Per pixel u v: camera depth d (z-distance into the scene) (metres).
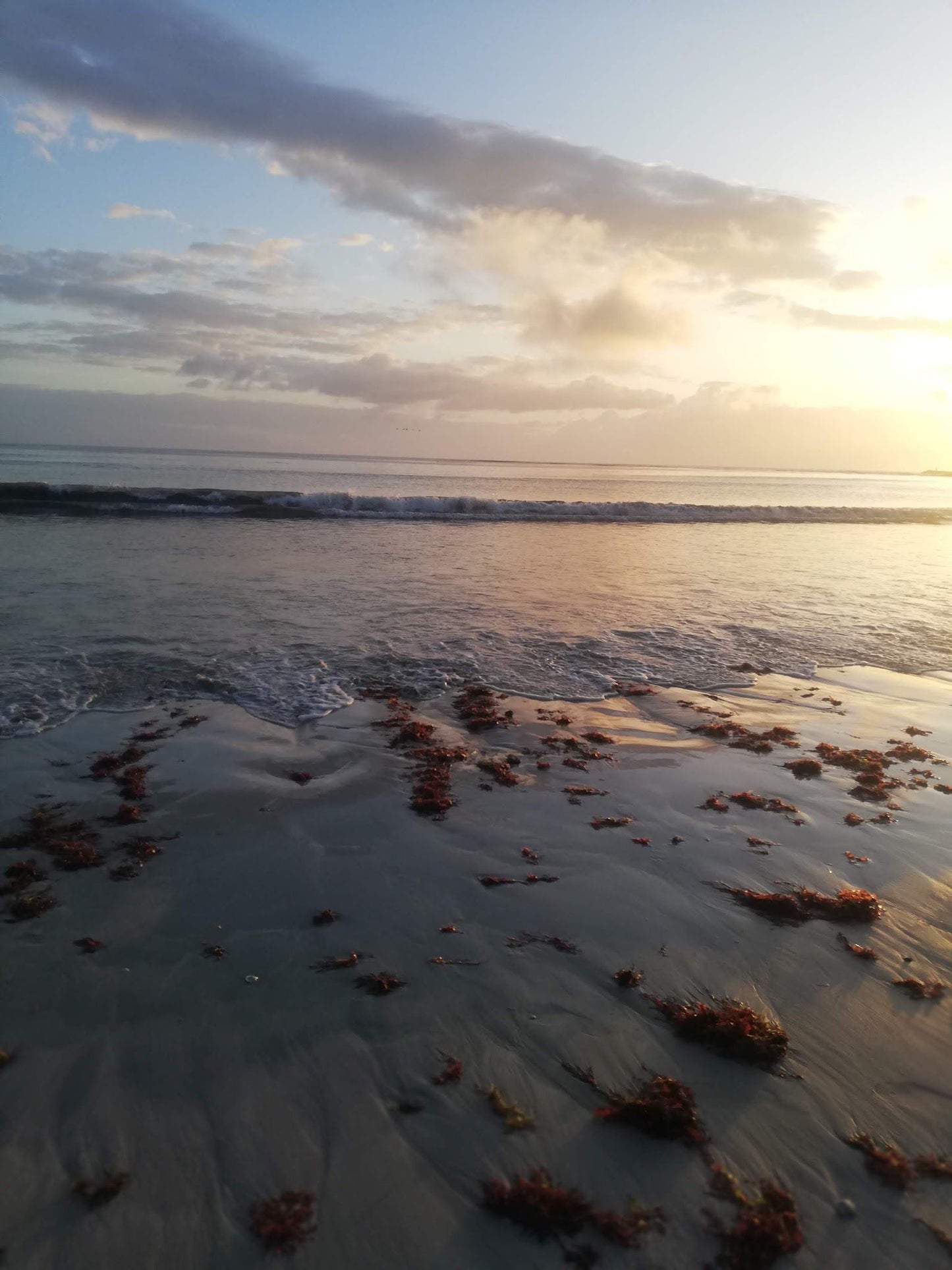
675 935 4.39
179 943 4.15
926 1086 3.39
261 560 14.88
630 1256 2.61
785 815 5.93
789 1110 3.23
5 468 39.44
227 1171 2.85
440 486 45.81
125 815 5.46
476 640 10.09
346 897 4.63
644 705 8.29
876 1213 2.79
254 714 7.42
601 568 15.98
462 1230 2.67
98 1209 2.69
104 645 9.05
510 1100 3.22
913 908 4.77
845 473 195.75
